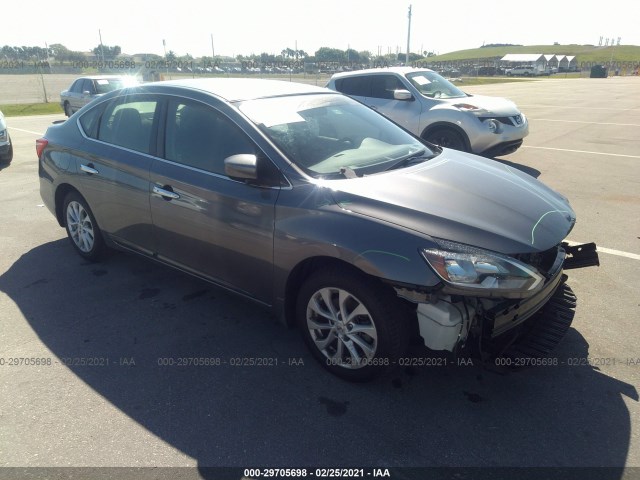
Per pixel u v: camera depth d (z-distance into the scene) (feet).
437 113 27.68
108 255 15.60
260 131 10.66
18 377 10.11
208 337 11.53
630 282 13.96
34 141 40.52
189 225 11.54
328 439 8.50
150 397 9.54
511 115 27.25
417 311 8.72
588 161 29.78
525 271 8.63
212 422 8.88
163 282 14.23
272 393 9.64
